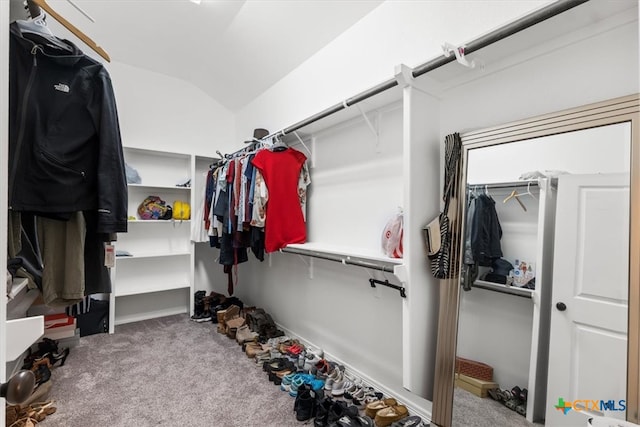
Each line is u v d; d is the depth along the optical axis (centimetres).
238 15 250
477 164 139
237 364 240
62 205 103
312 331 261
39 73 101
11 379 51
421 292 149
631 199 98
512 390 125
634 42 104
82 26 269
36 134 98
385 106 192
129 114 337
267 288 327
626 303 99
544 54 125
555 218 116
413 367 146
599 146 106
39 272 132
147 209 338
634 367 96
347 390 195
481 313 135
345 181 225
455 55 125
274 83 305
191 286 356
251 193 246
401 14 181
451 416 139
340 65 225
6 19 57
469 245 140
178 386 208
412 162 145
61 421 171
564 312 113
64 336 254
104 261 129
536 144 122
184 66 342
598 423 92
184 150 370
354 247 217
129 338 292
